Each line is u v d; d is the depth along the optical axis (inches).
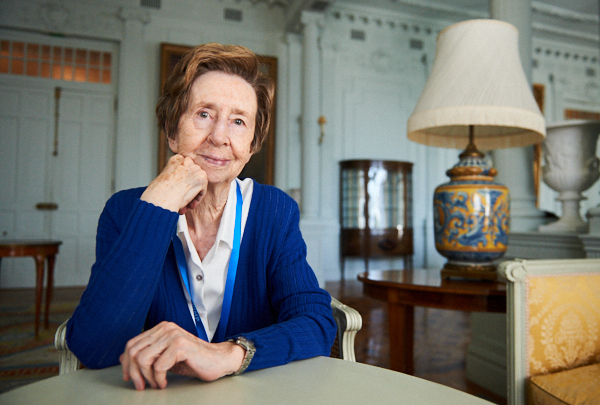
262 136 36.7
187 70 30.6
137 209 27.8
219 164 31.4
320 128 254.4
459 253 64.5
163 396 22.5
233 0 253.8
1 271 217.6
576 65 330.0
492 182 64.6
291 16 248.8
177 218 28.5
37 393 22.8
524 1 113.7
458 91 62.4
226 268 35.1
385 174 261.4
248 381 24.9
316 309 32.9
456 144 80.2
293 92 261.0
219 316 35.5
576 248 78.7
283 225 37.9
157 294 33.5
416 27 289.4
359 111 276.4
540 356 48.6
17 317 147.4
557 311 50.0
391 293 64.0
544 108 317.7
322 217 258.5
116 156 231.8
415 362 104.7
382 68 281.3
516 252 96.5
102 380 25.1
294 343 28.6
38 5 222.7
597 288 53.1
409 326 78.2
